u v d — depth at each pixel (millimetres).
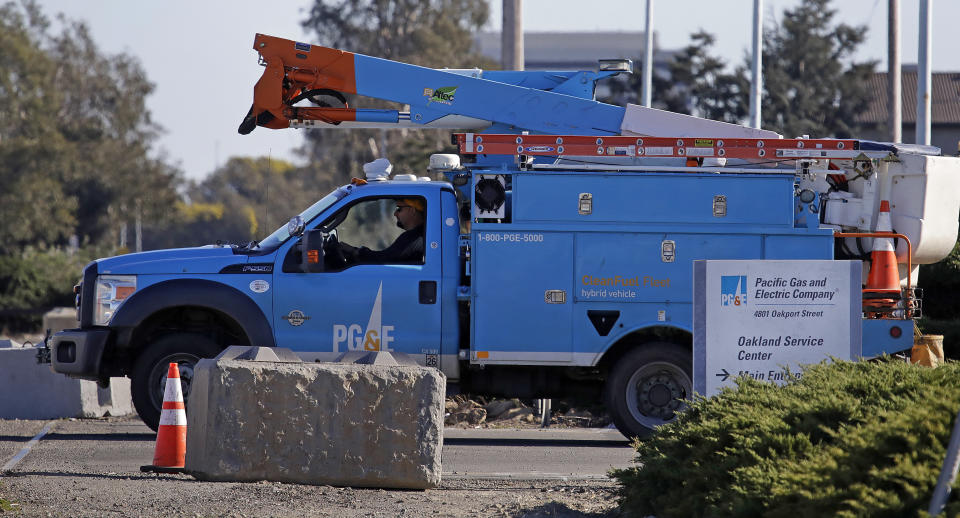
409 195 42281
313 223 42094
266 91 45156
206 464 31031
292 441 31219
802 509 20781
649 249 40875
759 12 89938
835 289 30859
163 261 41719
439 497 30688
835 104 183500
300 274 41344
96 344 41219
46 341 48531
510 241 40844
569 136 41250
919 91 77438
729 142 41375
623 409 41219
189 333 41562
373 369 31641
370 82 45594
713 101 180000
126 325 40969
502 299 40812
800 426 24609
